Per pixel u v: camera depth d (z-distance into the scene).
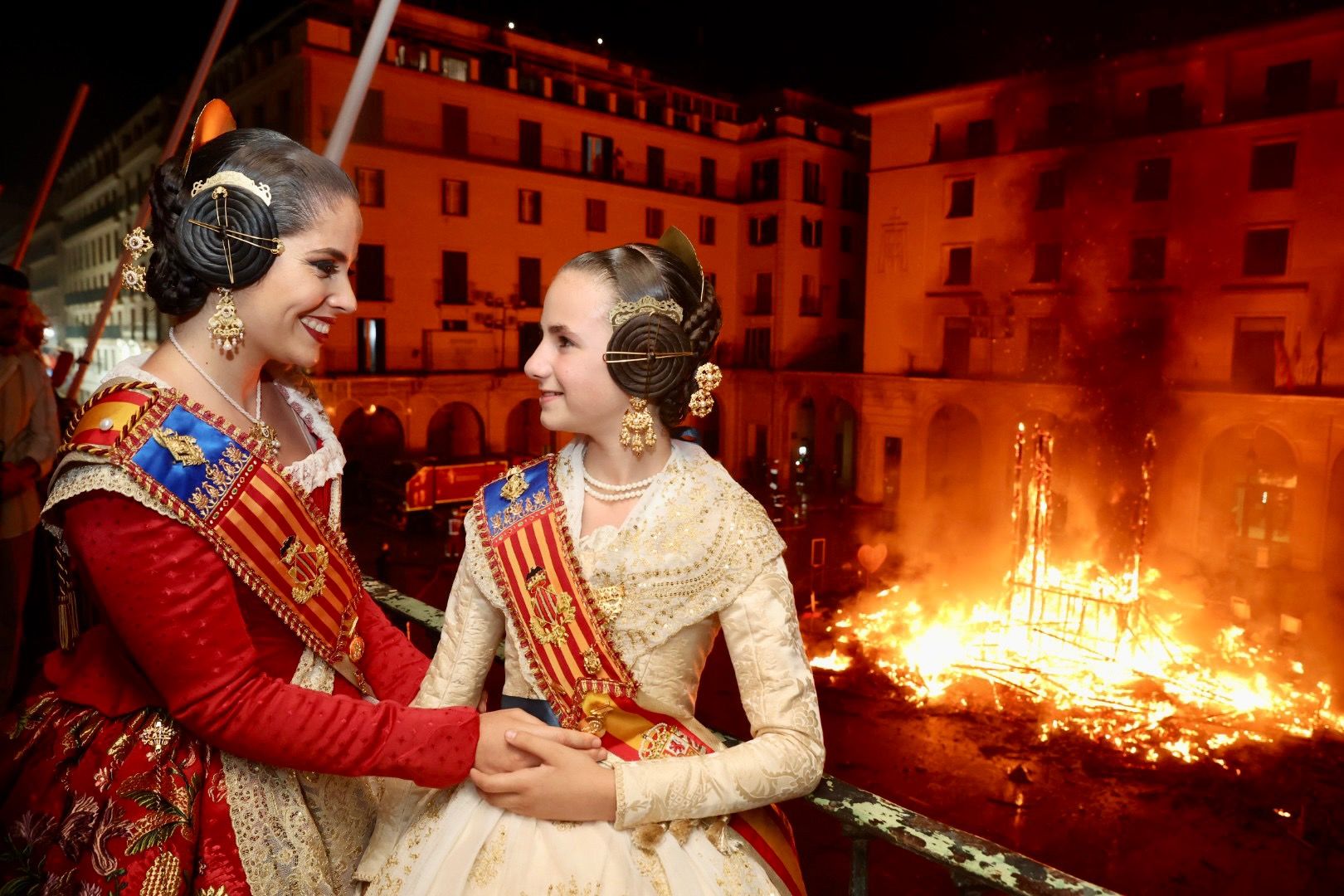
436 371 28.27
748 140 35.47
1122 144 25.19
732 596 1.40
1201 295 24.19
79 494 1.28
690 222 34.34
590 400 1.43
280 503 1.45
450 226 28.55
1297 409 22.30
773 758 1.32
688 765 1.31
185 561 1.33
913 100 29.44
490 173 29.14
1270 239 23.11
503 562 1.50
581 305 1.41
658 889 1.30
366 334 27.53
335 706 1.34
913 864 10.08
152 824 1.35
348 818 1.61
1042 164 26.77
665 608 1.41
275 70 26.88
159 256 1.41
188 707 1.32
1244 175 23.30
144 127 40.09
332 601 1.56
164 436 1.34
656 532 1.43
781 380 34.06
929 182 29.33
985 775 13.03
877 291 30.97
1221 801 12.21
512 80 29.66
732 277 35.72
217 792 1.43
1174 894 10.14
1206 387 24.25
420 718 1.35
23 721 1.46
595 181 31.34
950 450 32.00
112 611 1.30
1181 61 24.31
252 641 1.50
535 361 1.46
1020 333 27.59
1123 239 25.45
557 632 1.45
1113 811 11.98
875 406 31.00
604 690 1.42
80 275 56.50
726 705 14.19
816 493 33.22
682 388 1.46
